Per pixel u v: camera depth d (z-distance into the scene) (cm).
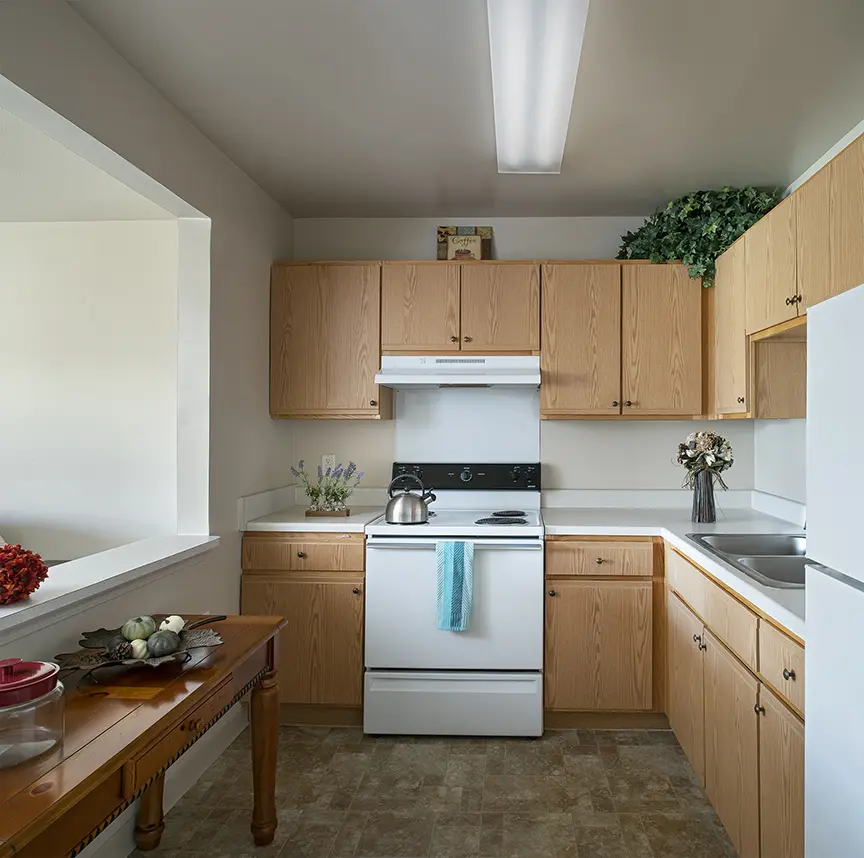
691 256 339
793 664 166
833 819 126
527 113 229
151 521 316
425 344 355
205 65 223
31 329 323
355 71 227
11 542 318
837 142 283
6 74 167
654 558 318
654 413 350
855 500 120
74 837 125
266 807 230
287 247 385
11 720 130
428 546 315
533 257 388
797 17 195
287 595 324
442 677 316
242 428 322
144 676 178
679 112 255
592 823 245
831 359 130
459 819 247
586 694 318
